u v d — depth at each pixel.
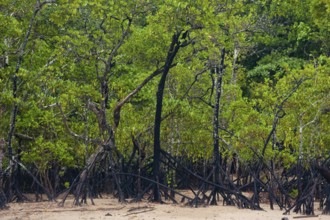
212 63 29.83
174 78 31.88
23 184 31.78
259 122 29.55
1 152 26.28
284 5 42.34
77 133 29.14
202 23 25.50
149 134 30.45
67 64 27.97
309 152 27.80
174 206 26.00
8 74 25.83
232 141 29.02
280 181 27.92
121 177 28.66
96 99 27.25
